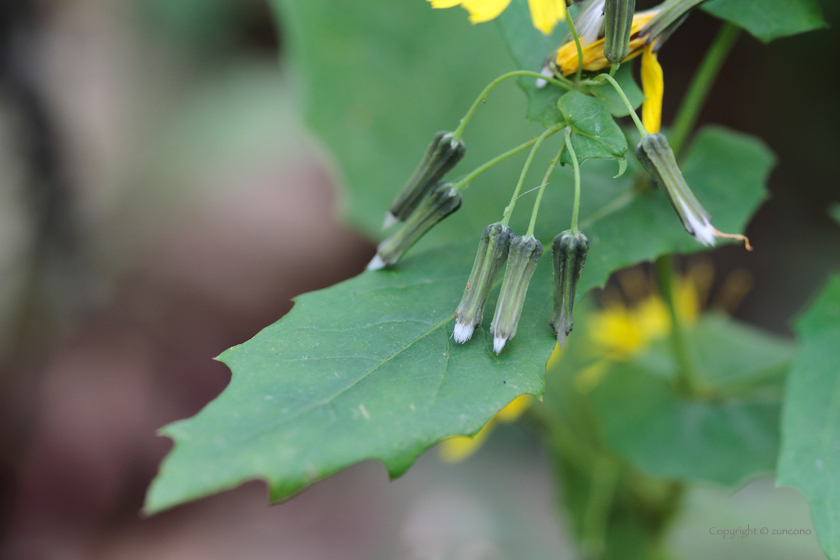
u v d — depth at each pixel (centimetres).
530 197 24
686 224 18
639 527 23
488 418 17
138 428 44
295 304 18
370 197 26
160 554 42
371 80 25
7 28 41
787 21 19
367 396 17
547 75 19
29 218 43
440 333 18
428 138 25
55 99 43
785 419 19
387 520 42
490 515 39
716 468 21
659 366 23
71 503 43
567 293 18
